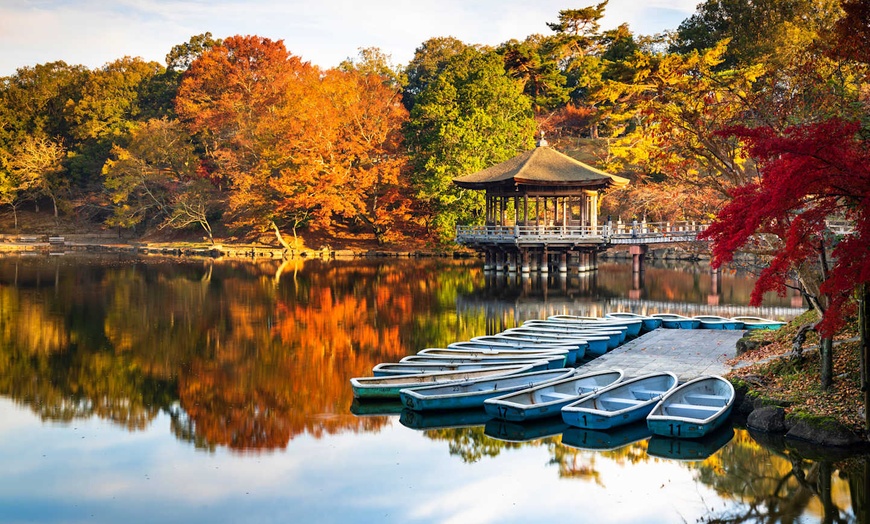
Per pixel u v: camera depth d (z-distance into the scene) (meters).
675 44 81.12
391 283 47.84
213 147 83.94
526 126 69.25
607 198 66.81
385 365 20.11
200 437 16.42
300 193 67.00
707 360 21.06
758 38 66.06
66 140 95.56
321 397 19.72
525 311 35.41
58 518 12.35
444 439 16.14
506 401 16.27
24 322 31.98
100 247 79.00
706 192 41.19
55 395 20.03
